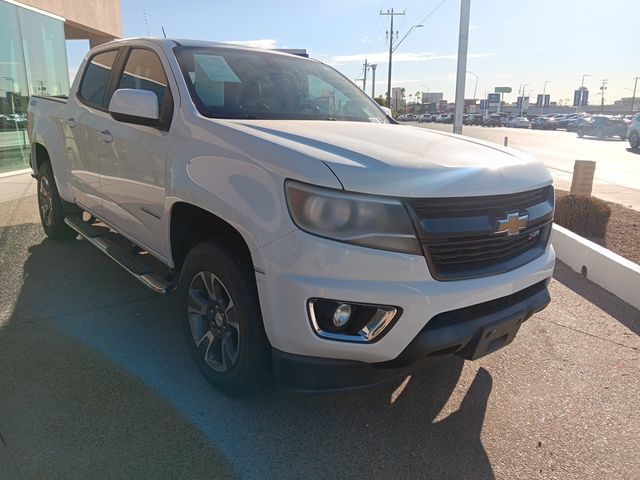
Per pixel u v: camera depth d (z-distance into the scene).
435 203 2.36
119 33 16.69
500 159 2.87
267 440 2.66
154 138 3.27
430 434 2.78
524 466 2.58
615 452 2.70
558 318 4.36
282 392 3.07
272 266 2.38
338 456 2.58
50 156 5.09
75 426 2.68
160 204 3.22
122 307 4.11
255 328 2.61
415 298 2.31
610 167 18.11
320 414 2.89
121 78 4.00
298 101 3.68
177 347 3.52
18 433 2.61
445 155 2.72
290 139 2.63
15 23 11.09
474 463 2.58
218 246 2.75
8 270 4.83
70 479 2.32
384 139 2.91
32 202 7.85
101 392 2.98
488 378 3.37
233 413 2.85
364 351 2.34
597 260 5.19
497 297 2.57
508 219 2.61
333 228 2.26
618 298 4.84
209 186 2.72
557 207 7.56
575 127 50.69
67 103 4.81
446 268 2.43
